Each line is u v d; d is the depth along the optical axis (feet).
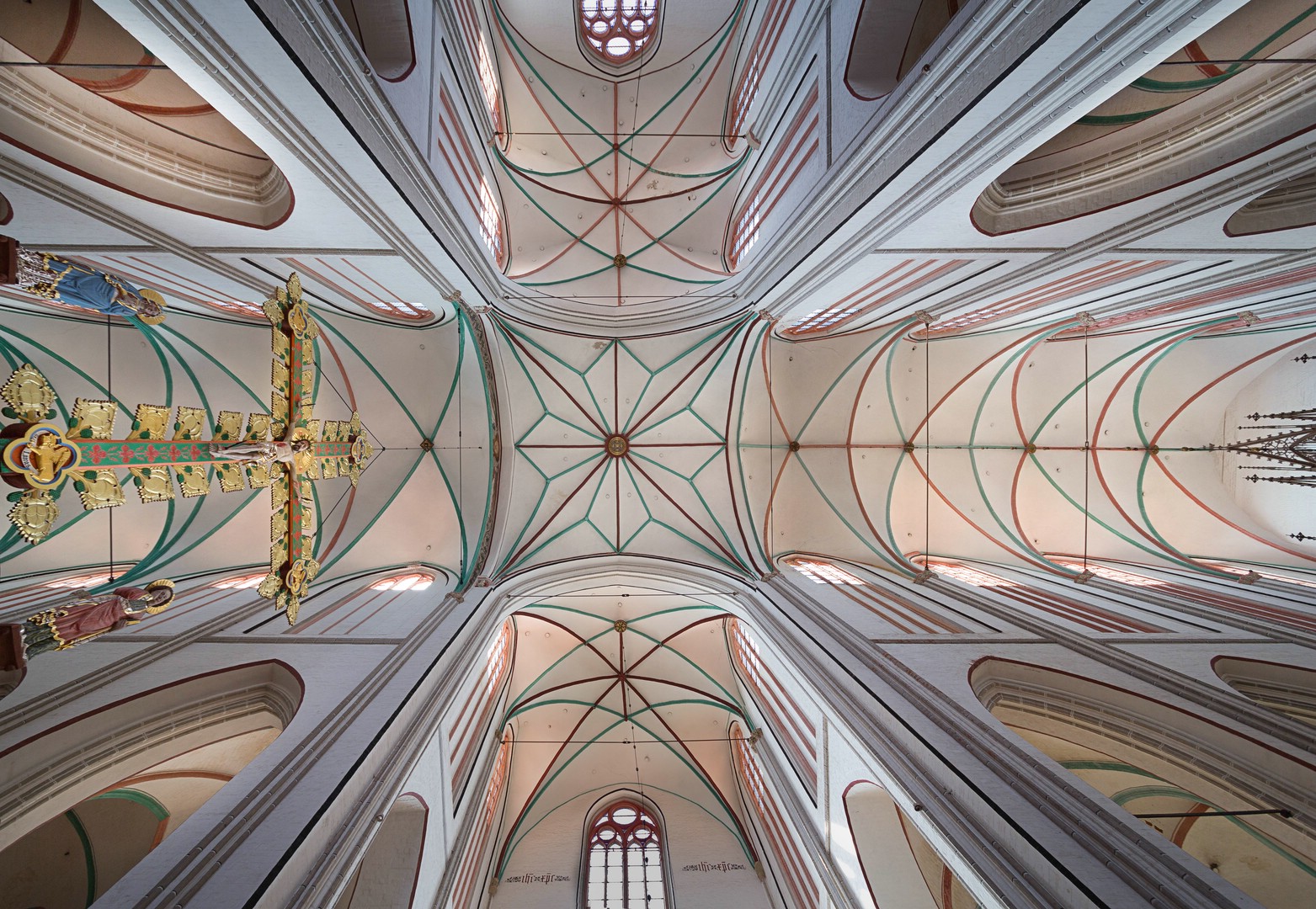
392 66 22.16
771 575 36.91
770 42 35.32
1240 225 21.15
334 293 28.50
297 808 15.80
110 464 13.73
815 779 27.55
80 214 19.20
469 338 34.24
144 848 26.99
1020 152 16.78
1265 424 37.06
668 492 42.32
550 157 44.70
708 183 43.34
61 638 13.11
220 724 22.20
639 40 42.24
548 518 41.24
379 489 38.06
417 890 22.34
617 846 39.40
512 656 40.50
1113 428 41.27
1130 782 26.20
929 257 24.34
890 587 34.94
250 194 21.59
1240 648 24.27
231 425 17.46
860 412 41.14
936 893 25.31
